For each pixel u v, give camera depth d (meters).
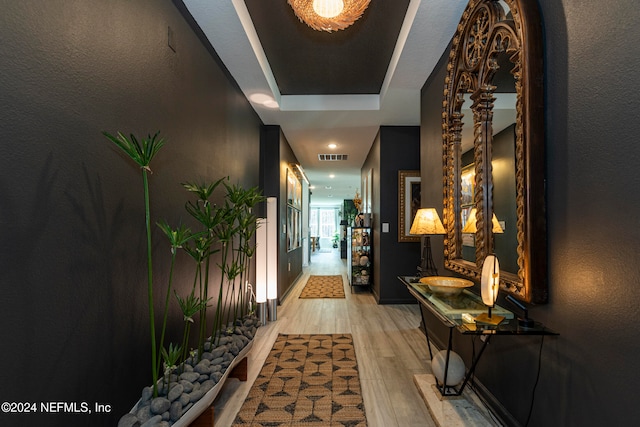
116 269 1.32
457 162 2.32
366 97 3.93
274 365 2.55
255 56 2.62
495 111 1.78
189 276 2.03
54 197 1.02
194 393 1.40
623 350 0.96
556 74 1.26
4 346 0.86
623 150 0.96
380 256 4.71
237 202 2.09
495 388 1.81
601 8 1.04
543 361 1.36
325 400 2.02
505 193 1.65
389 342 3.06
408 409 1.92
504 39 1.56
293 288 5.93
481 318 1.48
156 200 1.64
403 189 4.68
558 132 1.25
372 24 2.52
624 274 0.96
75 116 1.11
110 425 1.26
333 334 3.31
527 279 1.33
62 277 1.05
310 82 3.57
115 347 1.30
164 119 1.73
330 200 16.55
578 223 1.14
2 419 0.85
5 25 0.87
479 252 1.86
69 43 1.09
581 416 1.13
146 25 1.57
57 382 1.02
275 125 4.54
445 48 2.56
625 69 0.95
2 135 0.86
